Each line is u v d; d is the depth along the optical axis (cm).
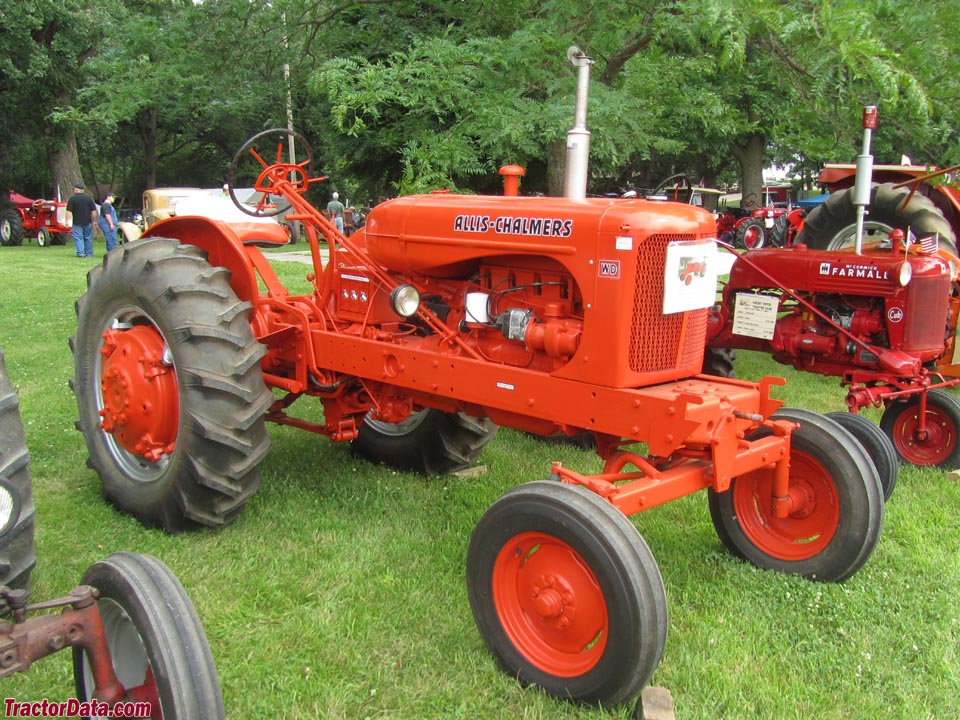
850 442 326
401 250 342
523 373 292
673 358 290
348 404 394
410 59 461
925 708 250
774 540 346
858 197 487
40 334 762
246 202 471
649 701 244
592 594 246
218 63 570
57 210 1997
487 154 504
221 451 338
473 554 271
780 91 552
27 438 466
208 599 297
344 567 325
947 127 475
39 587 300
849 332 493
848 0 373
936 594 321
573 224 279
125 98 553
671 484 271
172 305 345
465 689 254
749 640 285
